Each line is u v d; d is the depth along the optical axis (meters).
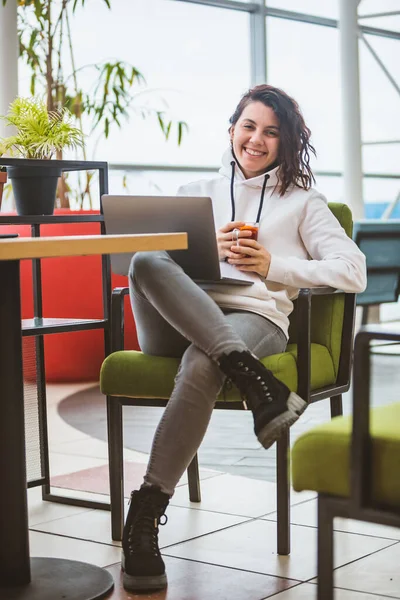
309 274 2.46
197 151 7.32
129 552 2.10
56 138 2.84
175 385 2.18
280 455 2.31
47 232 4.98
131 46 6.86
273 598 2.02
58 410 4.54
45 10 5.78
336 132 8.59
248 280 2.51
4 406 2.03
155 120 6.99
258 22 7.93
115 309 2.52
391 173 9.05
